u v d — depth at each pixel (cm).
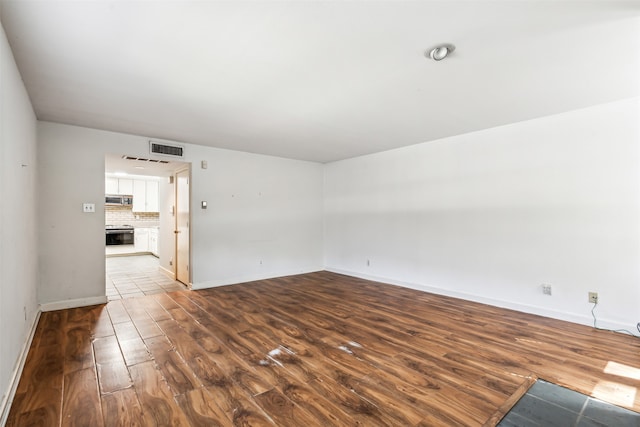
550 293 351
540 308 358
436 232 459
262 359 249
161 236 630
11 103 203
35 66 226
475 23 181
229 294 452
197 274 481
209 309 379
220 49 207
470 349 269
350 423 173
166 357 251
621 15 174
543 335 299
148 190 923
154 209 934
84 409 183
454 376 224
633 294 300
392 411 184
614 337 294
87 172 388
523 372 230
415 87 271
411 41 199
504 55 218
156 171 567
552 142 349
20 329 233
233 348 269
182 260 518
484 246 406
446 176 446
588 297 325
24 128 256
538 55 218
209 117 350
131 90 273
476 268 414
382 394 201
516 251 378
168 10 165
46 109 319
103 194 399
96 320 336
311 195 635
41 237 358
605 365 240
